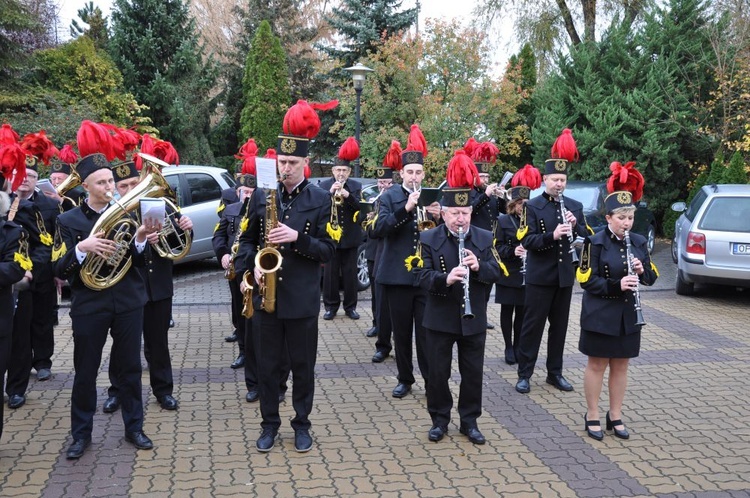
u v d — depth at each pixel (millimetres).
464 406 5152
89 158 4539
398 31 20375
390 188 6109
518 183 6840
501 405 5930
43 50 19969
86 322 4645
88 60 19188
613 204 5047
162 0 21422
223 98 24281
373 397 6090
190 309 9531
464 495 4254
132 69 20766
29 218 5293
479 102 18062
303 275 4812
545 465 4707
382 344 7172
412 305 5945
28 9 20266
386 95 18969
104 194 4566
